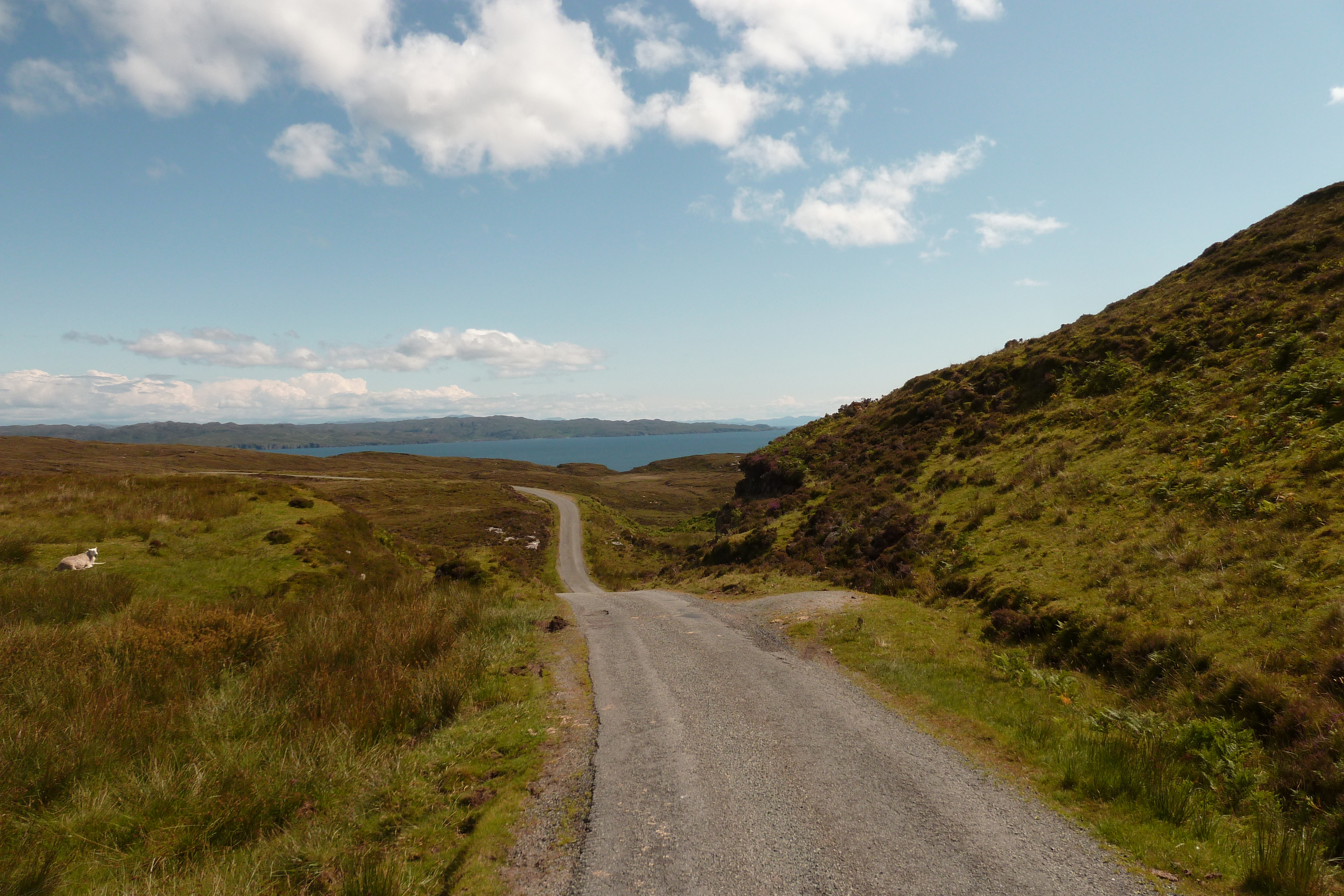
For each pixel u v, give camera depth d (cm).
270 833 660
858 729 847
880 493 2494
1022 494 1859
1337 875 470
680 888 516
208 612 1338
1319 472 1154
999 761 727
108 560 2031
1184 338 2308
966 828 584
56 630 1224
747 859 553
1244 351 1953
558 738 869
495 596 2305
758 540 2725
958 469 2361
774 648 1297
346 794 730
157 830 635
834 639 1297
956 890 490
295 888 550
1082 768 669
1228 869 491
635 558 6412
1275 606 884
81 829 632
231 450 15650
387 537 3678
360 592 2034
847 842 571
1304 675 733
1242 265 2717
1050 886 489
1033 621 1203
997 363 3319
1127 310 3194
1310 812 558
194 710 934
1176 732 739
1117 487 1593
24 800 670
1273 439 1369
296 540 2520
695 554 3600
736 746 812
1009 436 2453
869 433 3469
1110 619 1070
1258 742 678
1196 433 1641
